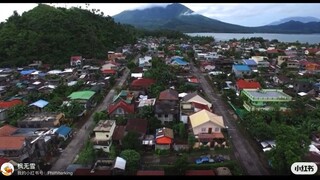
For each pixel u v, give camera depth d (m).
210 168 35.00
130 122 44.38
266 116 46.91
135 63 99.75
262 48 141.62
